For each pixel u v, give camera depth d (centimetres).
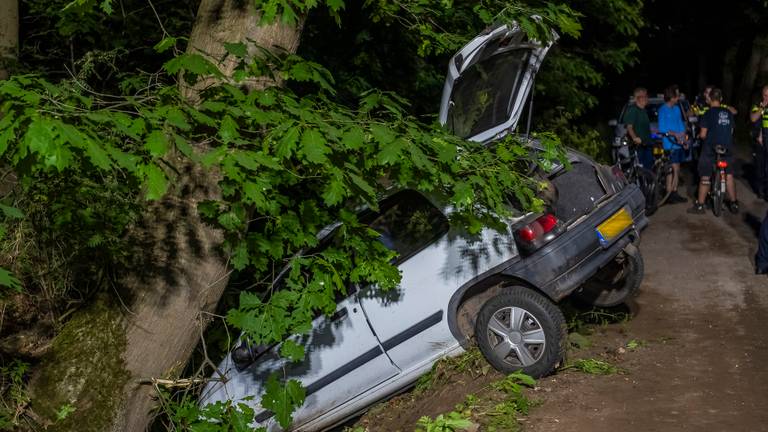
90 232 632
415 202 680
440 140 550
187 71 500
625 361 712
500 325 668
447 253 670
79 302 673
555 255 656
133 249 566
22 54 989
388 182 658
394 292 678
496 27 656
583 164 734
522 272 659
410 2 760
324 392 698
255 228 709
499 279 683
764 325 793
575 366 696
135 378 572
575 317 820
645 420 582
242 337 674
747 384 641
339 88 1010
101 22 950
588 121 2391
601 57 1509
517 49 718
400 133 536
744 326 794
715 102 1352
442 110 656
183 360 586
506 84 743
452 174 575
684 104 1722
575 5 1348
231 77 529
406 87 1095
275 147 472
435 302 671
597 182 725
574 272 660
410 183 589
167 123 450
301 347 588
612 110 2522
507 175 592
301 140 461
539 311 653
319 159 451
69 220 613
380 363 688
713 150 1346
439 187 598
